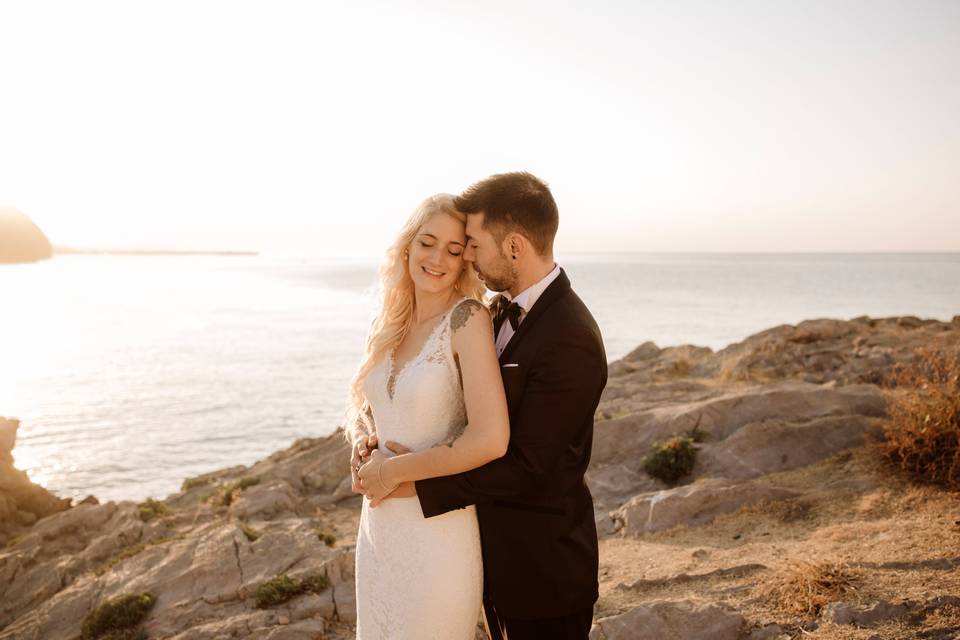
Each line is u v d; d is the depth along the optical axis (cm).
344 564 710
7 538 1068
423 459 251
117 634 662
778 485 811
